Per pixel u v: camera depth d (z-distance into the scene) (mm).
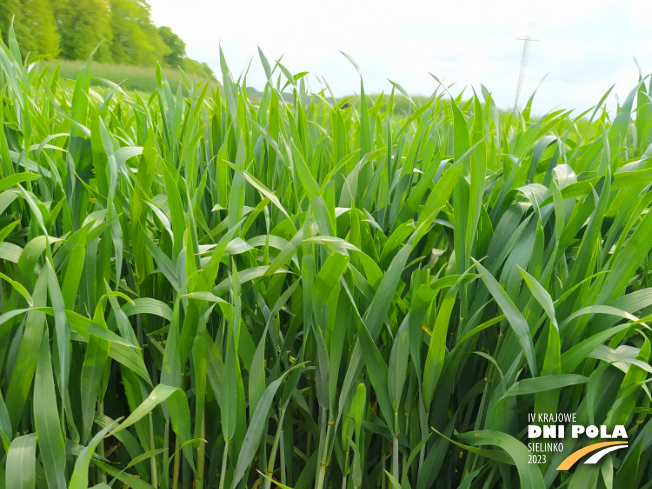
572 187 633
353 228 633
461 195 633
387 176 881
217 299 491
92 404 574
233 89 989
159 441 668
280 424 611
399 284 664
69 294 539
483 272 523
